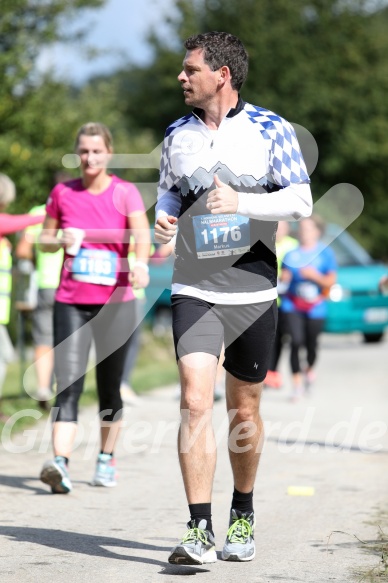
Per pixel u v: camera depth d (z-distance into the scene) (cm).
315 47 10138
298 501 1567
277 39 9950
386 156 10125
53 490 1606
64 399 1617
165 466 1867
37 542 1292
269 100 9888
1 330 2147
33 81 4991
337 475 1784
